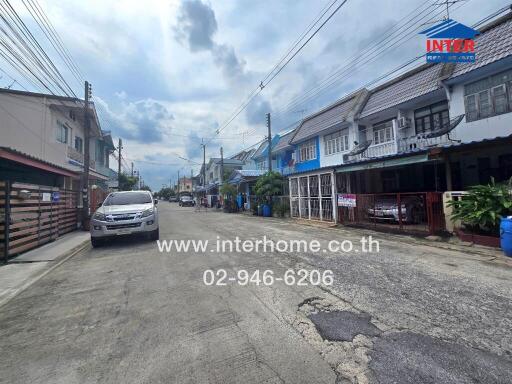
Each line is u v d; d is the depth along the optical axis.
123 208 8.58
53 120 15.83
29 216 8.06
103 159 28.08
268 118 21.06
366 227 10.62
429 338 2.78
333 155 18.02
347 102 18.06
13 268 6.20
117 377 2.34
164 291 4.37
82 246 8.81
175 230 11.71
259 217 17.94
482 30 10.75
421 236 8.44
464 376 2.21
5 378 2.38
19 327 3.34
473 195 7.05
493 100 9.60
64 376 2.39
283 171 25.06
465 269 5.11
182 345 2.79
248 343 2.78
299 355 2.56
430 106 12.40
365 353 2.55
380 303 3.65
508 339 2.73
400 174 13.72
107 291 4.50
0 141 14.17
